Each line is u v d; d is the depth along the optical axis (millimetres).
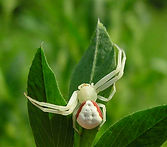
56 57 263
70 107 136
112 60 145
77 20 248
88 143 139
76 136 140
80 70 146
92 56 146
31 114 137
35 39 325
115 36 248
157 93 335
